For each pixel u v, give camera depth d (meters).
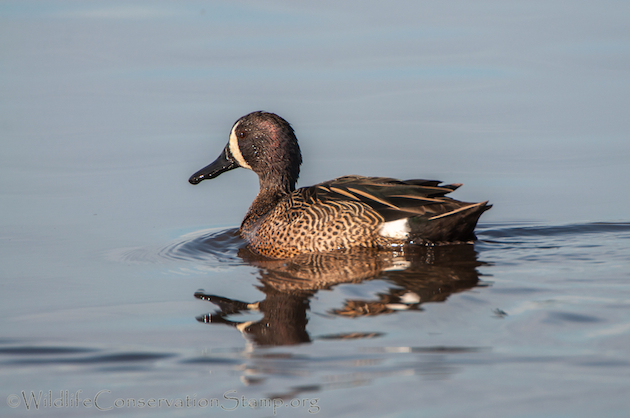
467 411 7.24
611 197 18.19
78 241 15.58
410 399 7.52
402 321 9.81
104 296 11.72
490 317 9.84
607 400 7.36
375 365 8.34
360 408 7.39
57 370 8.55
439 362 8.37
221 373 8.36
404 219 13.86
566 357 8.38
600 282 11.45
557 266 12.56
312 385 7.95
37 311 10.93
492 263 12.85
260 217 16.16
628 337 8.94
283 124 16.94
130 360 8.80
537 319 9.67
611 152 21.62
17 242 15.40
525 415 7.13
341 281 12.00
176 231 16.64
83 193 19.44
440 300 10.70
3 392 7.98
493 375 7.99
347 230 14.16
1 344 9.38
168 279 12.74
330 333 9.47
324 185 15.11
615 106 25.59
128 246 15.23
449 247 14.12
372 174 20.23
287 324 9.93
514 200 18.30
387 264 12.99
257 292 11.70
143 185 20.23
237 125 17.34
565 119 24.62
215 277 12.80
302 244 14.43
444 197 14.32
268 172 16.95
